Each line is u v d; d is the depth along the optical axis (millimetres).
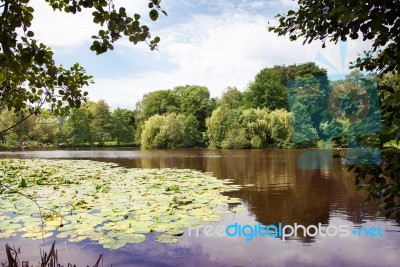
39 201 4820
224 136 28375
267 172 8828
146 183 6770
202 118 38219
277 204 4703
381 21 1062
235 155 17188
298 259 2637
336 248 2875
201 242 3029
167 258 2654
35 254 2715
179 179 7434
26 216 3896
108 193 5520
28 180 7055
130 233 3217
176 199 4918
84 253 2742
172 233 3264
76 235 3170
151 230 3309
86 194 5441
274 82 32844
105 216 3857
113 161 13977
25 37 1424
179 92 44969
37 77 1845
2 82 1895
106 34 1497
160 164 12203
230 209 4387
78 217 3814
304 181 6973
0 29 1316
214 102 40094
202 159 14711
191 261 2592
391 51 1235
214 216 3918
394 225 3484
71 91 1935
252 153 18641
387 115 1061
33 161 13484
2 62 1430
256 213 4172
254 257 2693
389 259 2600
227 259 2635
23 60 1437
